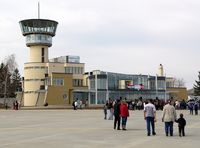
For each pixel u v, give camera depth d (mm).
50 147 16953
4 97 105250
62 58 107500
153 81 108688
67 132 24547
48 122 35000
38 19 97625
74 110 69438
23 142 18953
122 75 103062
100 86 97938
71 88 93188
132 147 16781
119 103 26719
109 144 18000
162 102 65125
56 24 101188
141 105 70625
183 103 71000
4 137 21500
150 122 23781
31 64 97750
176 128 27562
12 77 129625
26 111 64625
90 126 29797
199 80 136625
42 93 95000
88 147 16906
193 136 21625
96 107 80688
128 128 27781
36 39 98625
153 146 17078
